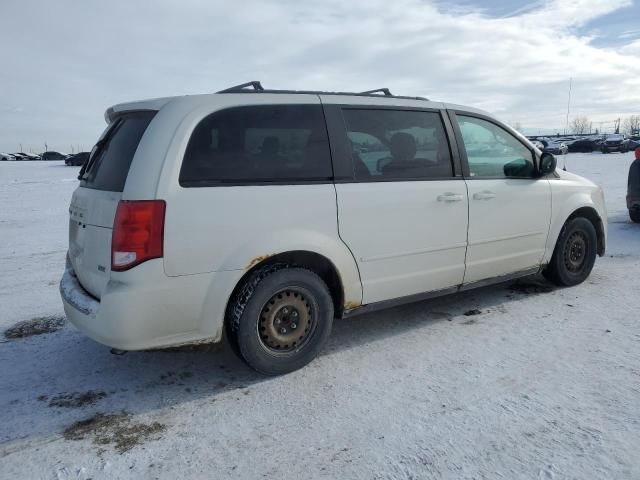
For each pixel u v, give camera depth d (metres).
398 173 3.83
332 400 3.10
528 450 2.52
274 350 3.39
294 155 3.41
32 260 7.23
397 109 3.91
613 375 3.23
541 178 4.73
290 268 3.35
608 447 2.51
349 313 3.71
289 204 3.31
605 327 4.01
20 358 3.85
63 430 2.88
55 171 33.00
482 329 4.09
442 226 4.00
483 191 4.22
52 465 2.57
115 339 2.95
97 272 3.14
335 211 3.48
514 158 4.56
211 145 3.14
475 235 4.22
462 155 4.18
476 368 3.42
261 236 3.22
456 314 4.45
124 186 2.98
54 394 3.29
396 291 3.88
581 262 5.11
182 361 3.74
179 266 2.99
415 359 3.61
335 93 3.70
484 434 2.67
